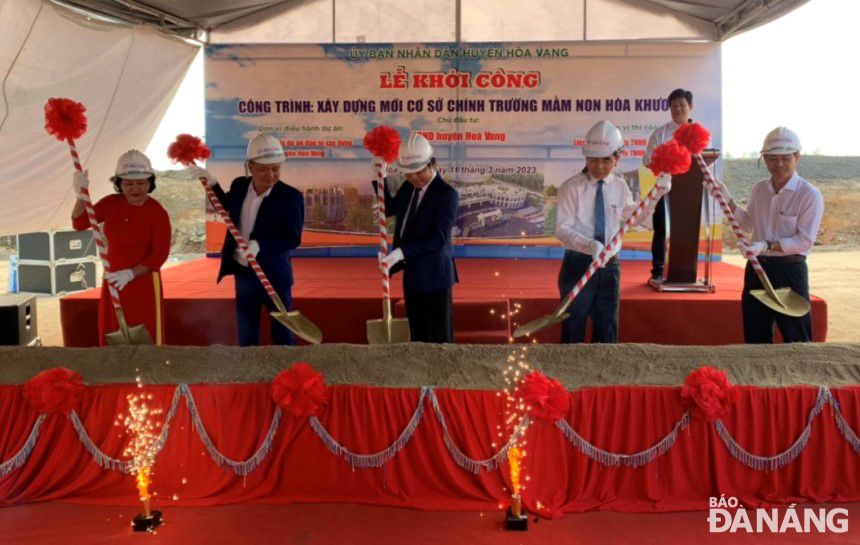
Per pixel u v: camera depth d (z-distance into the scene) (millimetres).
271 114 7930
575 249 3959
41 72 5559
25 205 6363
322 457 2707
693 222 5375
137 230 4105
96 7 6121
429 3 7898
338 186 8016
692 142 3561
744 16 7125
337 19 7965
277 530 2510
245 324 4156
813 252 14953
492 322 5230
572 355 3021
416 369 2928
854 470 2635
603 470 2670
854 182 19828
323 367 2957
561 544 2398
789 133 3867
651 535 2455
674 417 2652
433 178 3852
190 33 7719
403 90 7910
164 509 2670
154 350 3178
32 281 10117
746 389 2650
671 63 7754
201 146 3979
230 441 2721
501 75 7859
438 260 3885
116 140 6871
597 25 7867
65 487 2756
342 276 6648
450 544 2414
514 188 7973
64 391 2701
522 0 7859
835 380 2744
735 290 5586
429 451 2686
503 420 2650
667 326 5184
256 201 4086
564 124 7879
